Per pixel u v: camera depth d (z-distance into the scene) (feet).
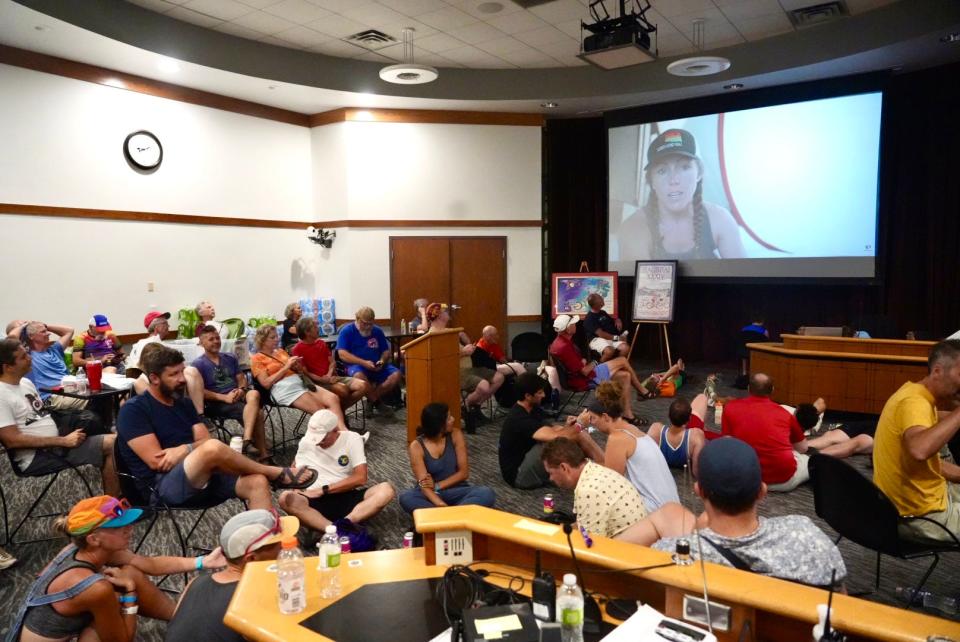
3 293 19.02
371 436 18.10
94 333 18.99
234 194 25.66
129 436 10.03
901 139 25.41
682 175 27.96
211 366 15.98
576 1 19.80
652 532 6.66
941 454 13.39
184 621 6.03
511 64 26.35
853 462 14.66
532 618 4.86
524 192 29.73
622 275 29.94
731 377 26.99
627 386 19.08
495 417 20.70
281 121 27.40
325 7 19.99
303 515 10.46
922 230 25.23
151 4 19.48
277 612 5.49
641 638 4.66
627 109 28.94
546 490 13.84
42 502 13.00
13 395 11.05
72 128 20.51
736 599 4.70
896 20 20.72
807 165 25.18
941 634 4.13
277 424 19.57
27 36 18.42
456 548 6.28
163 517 12.19
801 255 25.54
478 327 29.63
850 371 18.22
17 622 6.15
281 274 27.66
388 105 27.48
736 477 5.38
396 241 28.37
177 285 23.79
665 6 20.54
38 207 19.69
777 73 23.90
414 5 19.95
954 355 8.14
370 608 5.53
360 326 19.80
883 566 10.18
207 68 21.74
